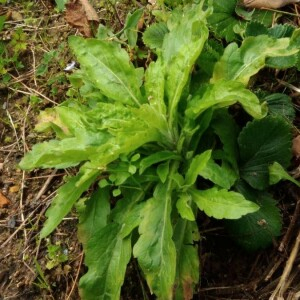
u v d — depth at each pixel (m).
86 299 0.39
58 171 0.50
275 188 0.43
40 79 0.55
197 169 0.37
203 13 0.41
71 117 0.42
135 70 0.43
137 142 0.38
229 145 0.40
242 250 0.43
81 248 0.45
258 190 0.41
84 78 0.45
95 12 0.53
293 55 0.42
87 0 0.53
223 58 0.40
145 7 0.54
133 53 0.51
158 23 0.49
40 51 0.57
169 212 0.38
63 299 0.44
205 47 0.44
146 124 0.39
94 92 0.45
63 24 0.58
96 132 0.40
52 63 0.56
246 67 0.40
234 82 0.36
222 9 0.48
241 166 0.41
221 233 0.43
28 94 0.55
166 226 0.37
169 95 0.40
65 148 0.40
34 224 0.47
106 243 0.40
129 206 0.41
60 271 0.44
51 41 0.57
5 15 0.60
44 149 0.41
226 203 0.35
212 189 0.37
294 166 0.43
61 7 0.56
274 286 0.41
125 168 0.40
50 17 0.59
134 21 0.49
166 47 0.42
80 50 0.43
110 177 0.40
